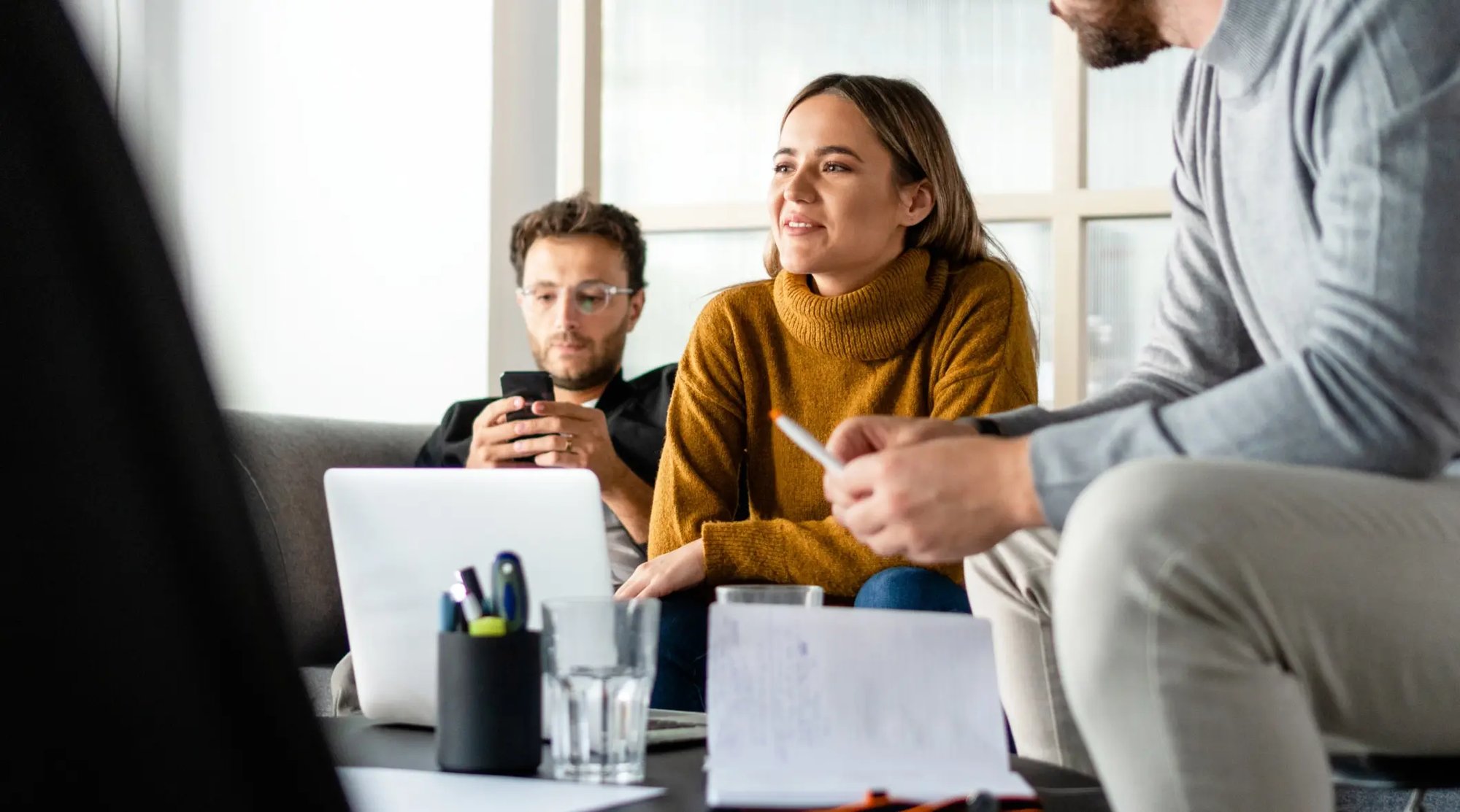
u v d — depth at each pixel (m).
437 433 2.68
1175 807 0.83
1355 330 0.94
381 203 3.39
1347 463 0.94
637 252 2.78
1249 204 1.20
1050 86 3.12
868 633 0.95
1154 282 3.05
